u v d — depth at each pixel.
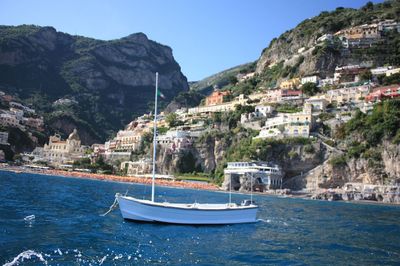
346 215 72.19
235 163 160.75
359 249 37.88
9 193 67.56
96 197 76.88
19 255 27.83
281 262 31.55
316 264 31.30
